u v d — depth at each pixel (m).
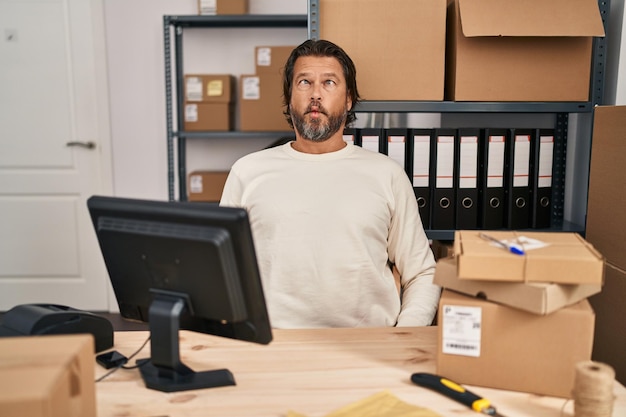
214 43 3.28
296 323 1.59
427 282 1.61
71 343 0.81
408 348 1.18
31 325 1.08
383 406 0.92
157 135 3.37
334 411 0.92
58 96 3.33
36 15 3.26
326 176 1.63
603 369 0.87
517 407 0.95
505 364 1.01
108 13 3.27
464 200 2.00
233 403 0.96
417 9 1.86
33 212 3.41
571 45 1.86
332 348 1.18
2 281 3.45
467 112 2.10
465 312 1.01
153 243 0.99
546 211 2.03
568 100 1.89
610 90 1.95
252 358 1.13
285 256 1.58
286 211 1.59
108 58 3.31
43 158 3.37
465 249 1.01
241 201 1.67
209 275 0.97
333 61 1.64
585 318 0.96
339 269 1.57
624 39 1.87
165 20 3.02
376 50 1.88
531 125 2.26
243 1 2.99
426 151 1.97
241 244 0.93
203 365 1.10
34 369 0.72
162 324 1.01
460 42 1.86
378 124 2.37
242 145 3.36
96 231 1.07
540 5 1.80
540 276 0.96
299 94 1.63
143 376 1.04
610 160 1.53
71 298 3.48
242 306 0.98
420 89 1.89
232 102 3.14
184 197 3.29
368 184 1.63
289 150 1.69
